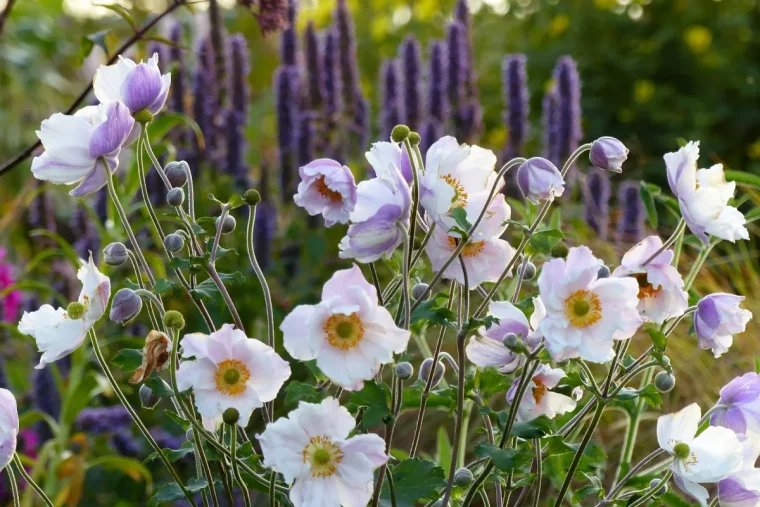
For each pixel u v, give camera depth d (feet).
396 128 5.90
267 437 5.71
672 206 7.07
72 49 21.01
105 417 9.59
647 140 20.81
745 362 8.21
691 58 21.77
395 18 25.27
